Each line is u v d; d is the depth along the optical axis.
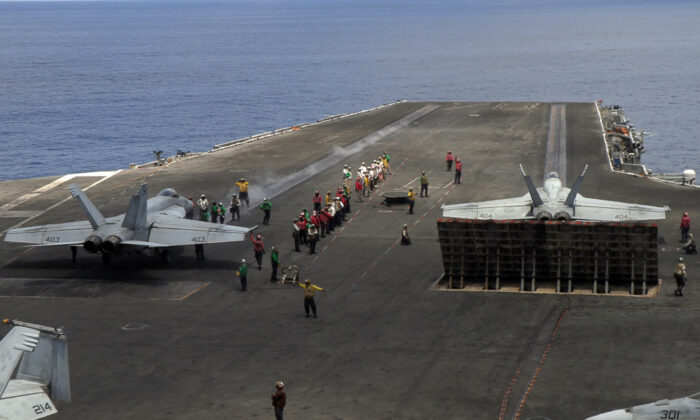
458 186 64.19
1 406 21.53
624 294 39.66
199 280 43.56
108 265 46.44
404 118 103.06
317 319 37.28
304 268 45.25
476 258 41.25
